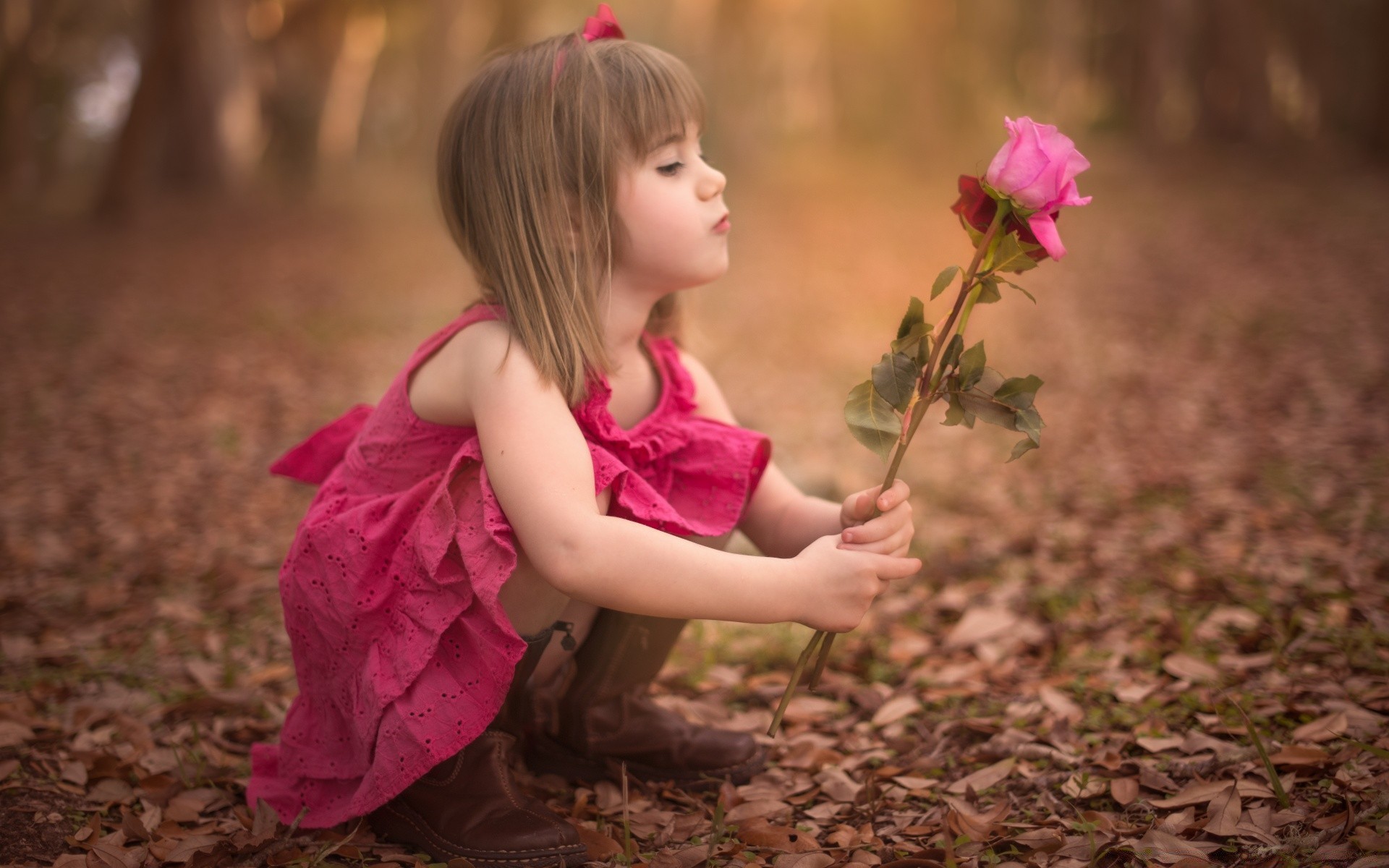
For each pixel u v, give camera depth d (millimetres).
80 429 5438
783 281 10594
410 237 14344
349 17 19203
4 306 9148
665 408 1671
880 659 2416
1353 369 5141
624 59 1539
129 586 3129
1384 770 1538
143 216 14586
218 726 2143
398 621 1505
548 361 1462
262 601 2963
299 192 19312
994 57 22672
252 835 1600
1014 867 1431
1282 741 1727
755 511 1767
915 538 3332
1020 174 1301
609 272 1530
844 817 1712
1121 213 12750
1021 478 4012
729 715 2154
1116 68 23984
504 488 1418
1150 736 1818
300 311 9281
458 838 1537
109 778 1858
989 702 2107
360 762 1564
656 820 1726
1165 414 4812
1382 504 3033
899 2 20828
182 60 17750
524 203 1503
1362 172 14234
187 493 4277
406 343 7934
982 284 1363
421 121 19078
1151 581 2680
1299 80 22641
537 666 1748
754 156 18297
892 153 21500
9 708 2113
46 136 26406
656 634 1791
